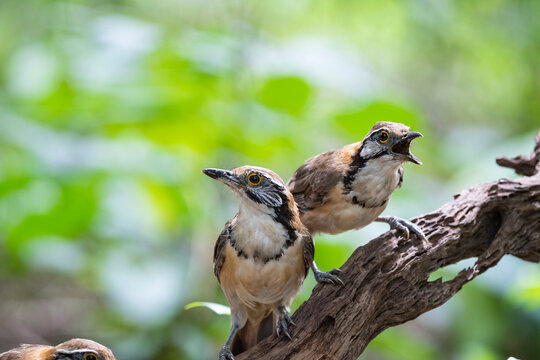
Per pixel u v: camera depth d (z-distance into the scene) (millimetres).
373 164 8852
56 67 14359
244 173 8000
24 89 14383
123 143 13508
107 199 13117
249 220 7980
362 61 19062
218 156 13539
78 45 14641
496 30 18344
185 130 12961
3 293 15883
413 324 14820
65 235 13078
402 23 18938
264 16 17750
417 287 8148
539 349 13461
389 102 12930
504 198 8812
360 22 19312
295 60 14141
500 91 19156
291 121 13461
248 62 14164
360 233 12336
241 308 8516
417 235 8359
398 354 13031
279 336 7703
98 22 14922
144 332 12008
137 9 17953
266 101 13367
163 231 13070
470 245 8828
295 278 8227
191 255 12750
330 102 13906
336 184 8977
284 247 7988
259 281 8039
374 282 7883
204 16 17781
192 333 11930
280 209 8008
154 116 12750
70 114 13836
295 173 9594
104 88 13367
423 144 15359
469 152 16969
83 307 15672
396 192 13188
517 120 18875
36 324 15375
